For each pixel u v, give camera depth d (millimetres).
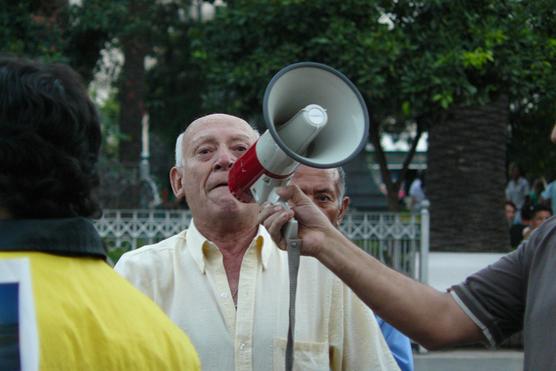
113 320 2006
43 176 2006
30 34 10961
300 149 2613
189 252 3459
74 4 12773
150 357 2006
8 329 1878
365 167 18109
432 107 9352
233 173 2791
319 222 2736
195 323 3336
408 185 21984
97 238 2094
